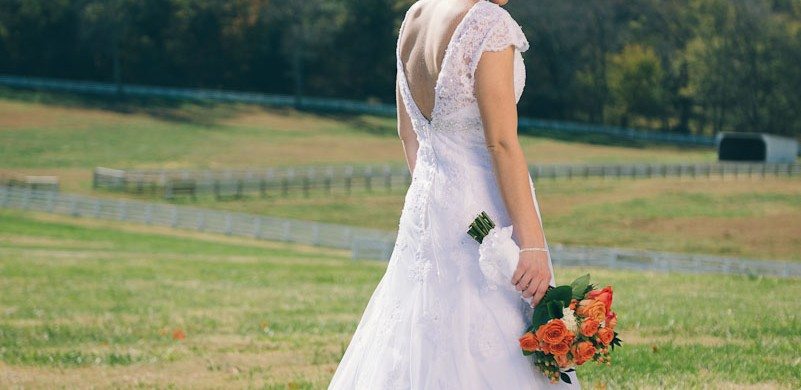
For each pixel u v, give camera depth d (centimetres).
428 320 411
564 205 5975
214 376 894
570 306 407
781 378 777
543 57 12825
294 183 6500
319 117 10681
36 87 10288
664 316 1171
